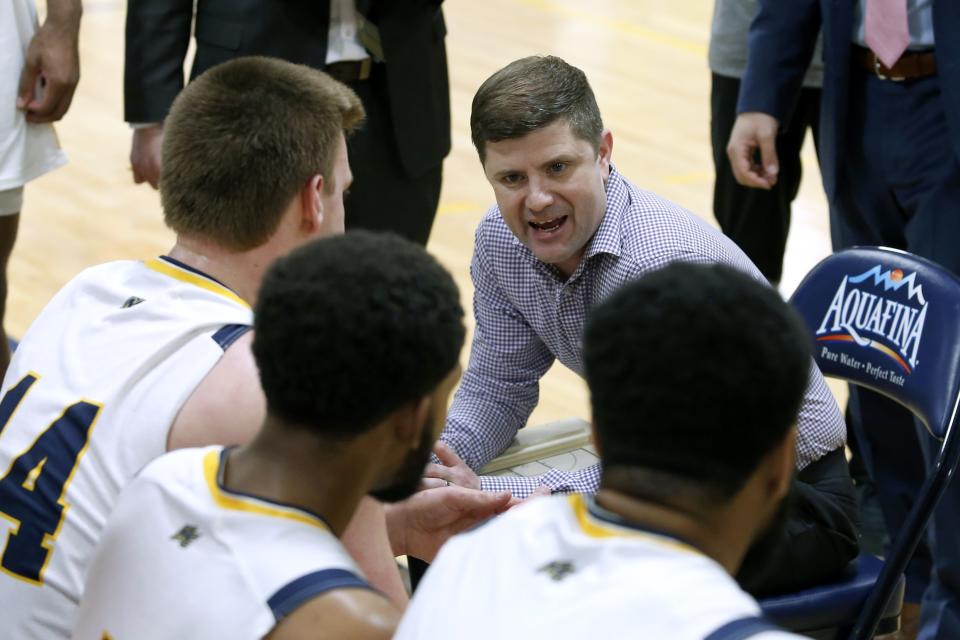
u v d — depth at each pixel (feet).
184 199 10.99
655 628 6.53
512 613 6.86
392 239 8.30
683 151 38.14
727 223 25.80
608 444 7.25
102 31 48.24
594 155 14.14
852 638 13.23
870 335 14.60
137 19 20.31
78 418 9.94
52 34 20.12
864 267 14.87
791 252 30.89
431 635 6.98
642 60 47.65
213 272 11.05
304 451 8.07
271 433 8.19
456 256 29.96
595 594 6.74
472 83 43.65
